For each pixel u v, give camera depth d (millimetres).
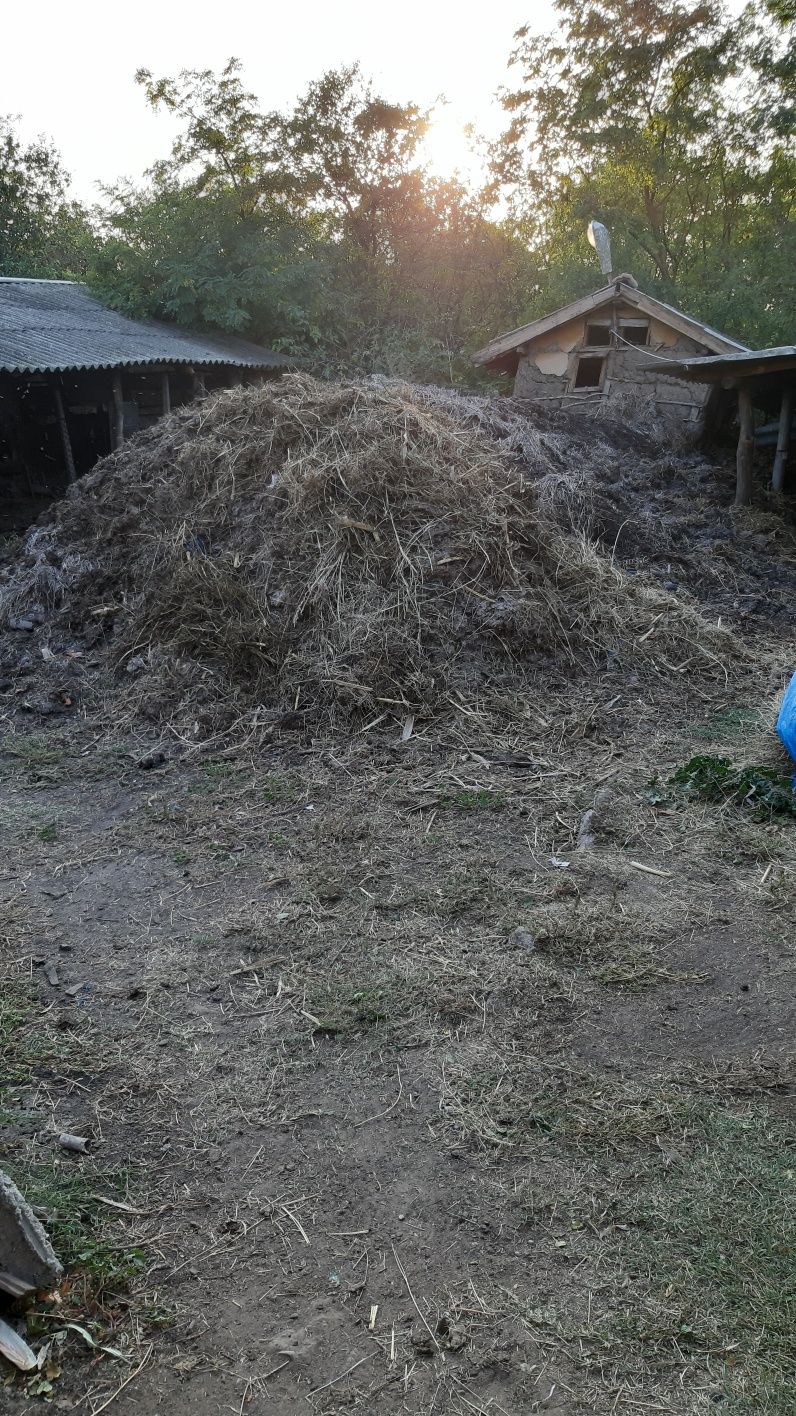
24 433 15195
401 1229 2646
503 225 22531
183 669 6566
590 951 3908
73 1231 2631
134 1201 2742
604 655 7031
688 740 6012
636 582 8164
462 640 6633
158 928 4113
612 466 10891
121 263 17531
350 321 19016
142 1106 3105
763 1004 3592
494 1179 2805
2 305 14461
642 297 13875
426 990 3660
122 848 4801
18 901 4328
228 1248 2594
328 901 4277
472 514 7289
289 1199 2752
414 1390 2219
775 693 6742
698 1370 2238
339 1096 3148
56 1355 2303
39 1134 2982
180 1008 3590
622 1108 3066
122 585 7578
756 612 8391
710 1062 3281
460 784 5391
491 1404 2182
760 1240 2568
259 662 6465
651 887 4398
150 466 8352
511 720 6156
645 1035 3426
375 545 6918
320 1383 2238
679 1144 2912
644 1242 2576
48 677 6895
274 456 7652
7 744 6039
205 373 15961
